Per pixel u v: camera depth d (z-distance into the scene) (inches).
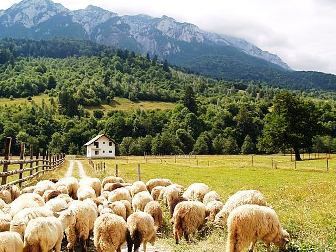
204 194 795.4
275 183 1374.3
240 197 593.9
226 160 3147.1
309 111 3248.0
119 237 482.0
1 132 4613.7
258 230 457.4
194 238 589.0
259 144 3444.9
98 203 649.0
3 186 694.5
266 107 6166.3
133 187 825.5
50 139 4921.3
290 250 481.4
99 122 5605.3
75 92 7308.1
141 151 5093.5
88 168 2303.2
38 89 7706.7
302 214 692.1
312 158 3282.5
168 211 722.2
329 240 516.4
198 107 6402.6
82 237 512.7
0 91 7204.7
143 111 6250.0
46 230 416.2
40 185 773.9
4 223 445.4
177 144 5147.6
